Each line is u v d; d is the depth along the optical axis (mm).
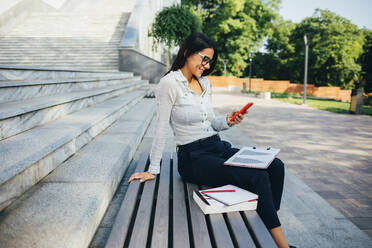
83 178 2018
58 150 2262
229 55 32844
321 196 3133
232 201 1614
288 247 1604
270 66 46469
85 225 1449
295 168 4086
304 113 10461
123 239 1344
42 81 3559
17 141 2172
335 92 34188
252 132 6621
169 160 2656
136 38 12719
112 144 2957
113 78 7340
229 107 11797
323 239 2168
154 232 1421
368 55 39344
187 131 2043
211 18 32031
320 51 37750
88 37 13508
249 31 31719
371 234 2357
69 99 3494
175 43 11430
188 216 1920
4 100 2848
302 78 44031
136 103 6746
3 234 1333
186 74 2014
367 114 10508
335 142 5770
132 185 1992
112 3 19000
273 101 15875
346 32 37594
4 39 12719
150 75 12414
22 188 1741
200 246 1302
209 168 1899
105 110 3955
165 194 1864
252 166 1782
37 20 14891
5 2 13203
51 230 1378
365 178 3717
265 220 1650
